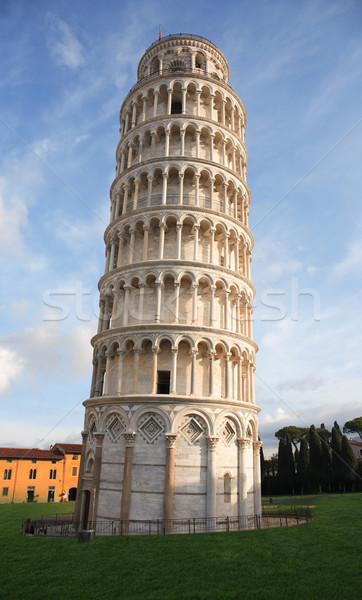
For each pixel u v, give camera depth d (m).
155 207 41.94
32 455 90.56
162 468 33.41
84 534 27.11
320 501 57.91
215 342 37.94
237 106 51.69
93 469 35.97
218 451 35.12
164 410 34.59
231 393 37.78
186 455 33.91
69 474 94.06
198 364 38.28
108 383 38.94
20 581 19.84
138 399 35.06
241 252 46.84
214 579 19.39
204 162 44.16
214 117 49.53
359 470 84.25
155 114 47.38
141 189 45.62
